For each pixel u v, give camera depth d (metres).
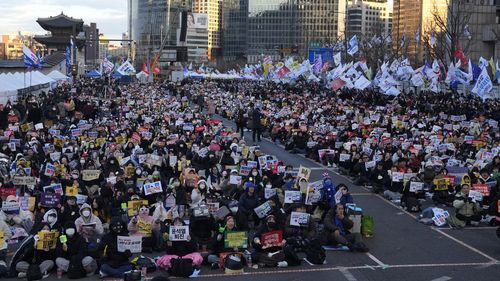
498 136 31.75
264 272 14.26
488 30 92.81
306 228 16.19
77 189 18.19
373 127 34.38
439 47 84.00
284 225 15.91
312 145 32.31
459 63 46.03
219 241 14.76
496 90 53.69
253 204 17.94
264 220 15.51
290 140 34.53
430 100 52.16
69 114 39.81
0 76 45.66
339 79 50.00
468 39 80.94
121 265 13.90
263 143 37.62
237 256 14.41
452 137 30.45
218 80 106.88
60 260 13.71
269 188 18.36
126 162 22.30
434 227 18.80
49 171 20.23
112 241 13.95
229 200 19.36
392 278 13.89
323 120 38.84
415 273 14.27
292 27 145.62
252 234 17.11
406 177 21.47
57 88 62.41
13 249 15.62
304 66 61.66
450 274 14.20
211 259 14.55
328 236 16.44
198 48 179.38
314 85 71.69
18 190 18.84
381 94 56.19
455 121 36.69
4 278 13.58
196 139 29.11
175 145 26.56
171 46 110.88
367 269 14.56
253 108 41.72
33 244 13.81
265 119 41.41
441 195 21.64
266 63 72.31
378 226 18.84
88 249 14.15
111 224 14.05
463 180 20.64
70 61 84.38
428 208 19.73
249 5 159.38
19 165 20.23
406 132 33.34
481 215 19.14
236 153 25.38
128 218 16.34
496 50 89.44
